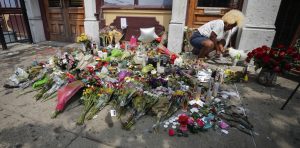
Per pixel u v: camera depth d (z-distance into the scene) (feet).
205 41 12.99
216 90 8.85
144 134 6.53
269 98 9.05
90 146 5.99
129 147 5.97
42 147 5.96
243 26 13.50
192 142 6.21
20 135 6.44
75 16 19.47
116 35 17.29
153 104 7.72
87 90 8.36
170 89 8.96
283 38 13.80
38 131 6.63
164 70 10.85
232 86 10.25
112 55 13.24
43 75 10.37
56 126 6.89
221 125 6.91
